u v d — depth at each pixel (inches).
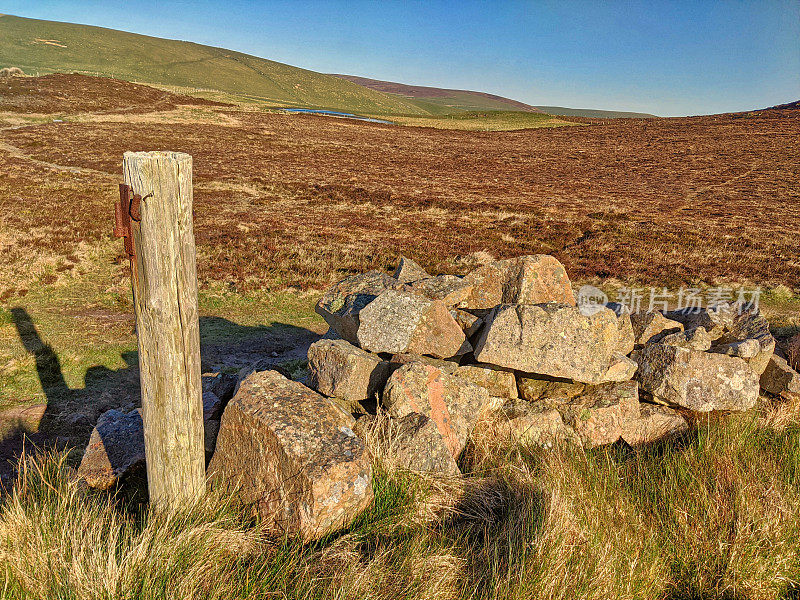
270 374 143.6
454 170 1861.5
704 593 113.7
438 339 186.7
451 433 158.1
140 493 150.9
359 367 166.4
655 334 230.2
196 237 789.9
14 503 115.4
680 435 176.1
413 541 113.9
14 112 2263.8
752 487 135.9
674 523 127.4
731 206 1226.6
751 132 2935.5
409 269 245.4
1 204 914.7
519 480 137.7
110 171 1375.5
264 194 1254.9
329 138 2544.3
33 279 532.7
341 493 115.9
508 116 4608.8
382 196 1259.2
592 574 107.7
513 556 111.3
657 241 855.7
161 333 111.2
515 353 171.6
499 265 214.5
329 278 608.4
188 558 104.3
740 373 182.4
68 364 336.5
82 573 96.9
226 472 136.1
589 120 4306.1
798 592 114.8
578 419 172.2
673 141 2780.5
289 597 99.2
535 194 1390.3
